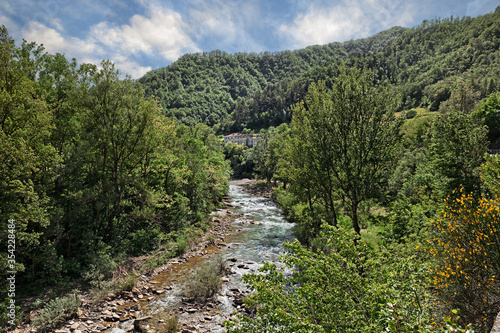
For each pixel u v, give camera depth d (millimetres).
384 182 17281
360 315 4766
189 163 31219
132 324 11953
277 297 5285
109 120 18906
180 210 27078
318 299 5270
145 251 20750
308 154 19734
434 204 16109
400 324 3988
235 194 60250
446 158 15336
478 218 6664
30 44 19359
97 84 18562
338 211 26078
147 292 15086
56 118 19531
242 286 15734
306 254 5969
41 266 15383
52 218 15414
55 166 16922
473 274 6219
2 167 12492
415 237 12930
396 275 5066
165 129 24938
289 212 36344
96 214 19531
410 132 52688
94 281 14781
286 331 4859
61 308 12172
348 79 17359
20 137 13125
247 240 25359
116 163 20109
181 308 13297
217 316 12648
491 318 5754
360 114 16734
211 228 28828
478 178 13891
